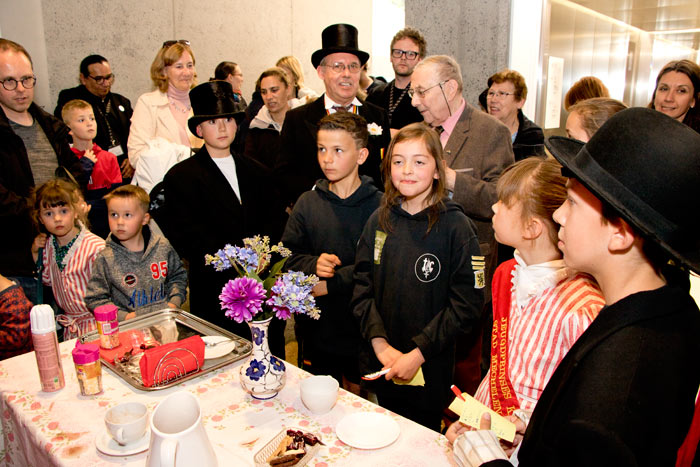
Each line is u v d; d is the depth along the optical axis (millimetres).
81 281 2244
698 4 3564
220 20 5422
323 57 2428
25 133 2568
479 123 2148
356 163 1967
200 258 2221
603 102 1484
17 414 1235
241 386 1335
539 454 689
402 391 1681
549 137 865
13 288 1982
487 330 2414
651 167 625
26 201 2416
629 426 572
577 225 715
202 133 2275
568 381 677
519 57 3139
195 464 874
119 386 1354
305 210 2029
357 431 1133
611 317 667
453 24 3293
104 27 4434
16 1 3932
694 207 614
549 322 1111
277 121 3602
